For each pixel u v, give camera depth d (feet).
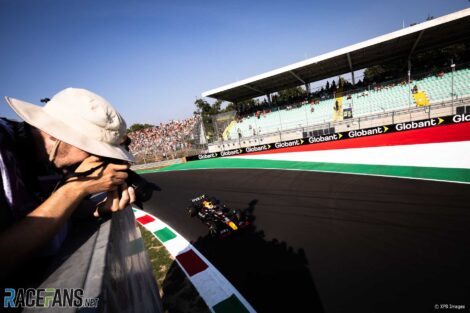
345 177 35.63
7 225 1.94
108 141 3.02
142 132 118.52
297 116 79.66
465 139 39.63
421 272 14.88
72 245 2.39
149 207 36.52
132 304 2.43
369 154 44.57
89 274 1.80
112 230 2.81
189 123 109.50
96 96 3.07
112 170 2.82
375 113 62.69
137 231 5.17
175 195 40.83
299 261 17.66
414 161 36.58
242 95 88.63
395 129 50.21
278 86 83.10
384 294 13.65
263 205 30.14
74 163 2.94
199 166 64.59
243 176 46.96
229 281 16.57
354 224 21.88
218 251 20.58
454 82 60.49
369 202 25.90
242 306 14.23
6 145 2.22
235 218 24.02
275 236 21.79
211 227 23.08
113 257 2.31
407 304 12.80
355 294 13.96
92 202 3.50
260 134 75.87
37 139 2.76
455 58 65.05
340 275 15.66
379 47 59.93
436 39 58.65
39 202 2.70
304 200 29.55
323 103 76.54
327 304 13.56
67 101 2.87
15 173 2.25
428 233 18.75
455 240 17.40
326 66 69.72
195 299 15.31
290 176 41.50
